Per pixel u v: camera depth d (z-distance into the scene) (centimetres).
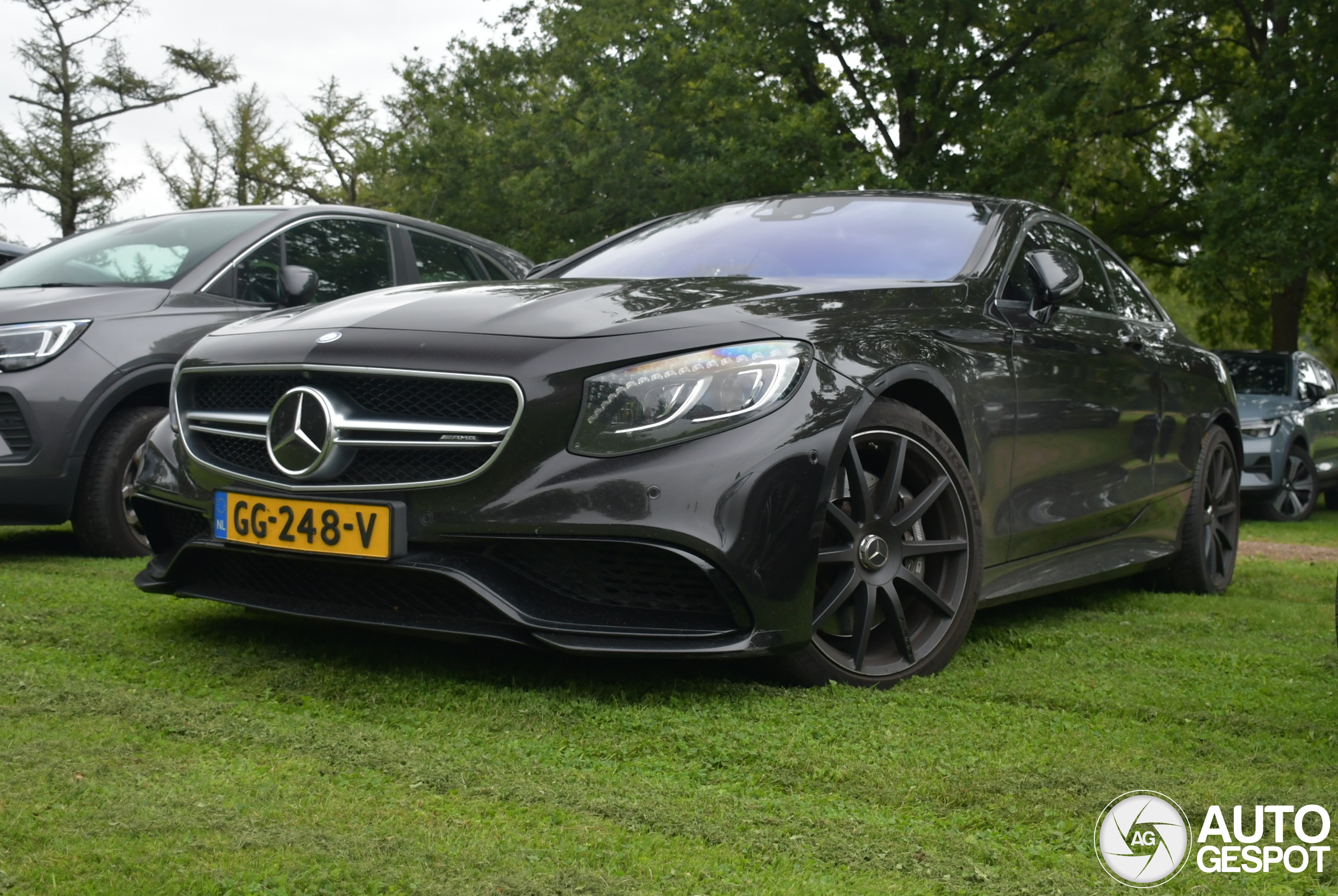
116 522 430
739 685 239
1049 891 143
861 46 1808
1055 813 170
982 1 1688
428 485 230
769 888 140
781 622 226
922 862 150
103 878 135
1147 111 1805
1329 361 2614
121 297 444
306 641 272
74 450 417
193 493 267
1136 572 388
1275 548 637
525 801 169
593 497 220
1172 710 230
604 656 250
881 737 206
